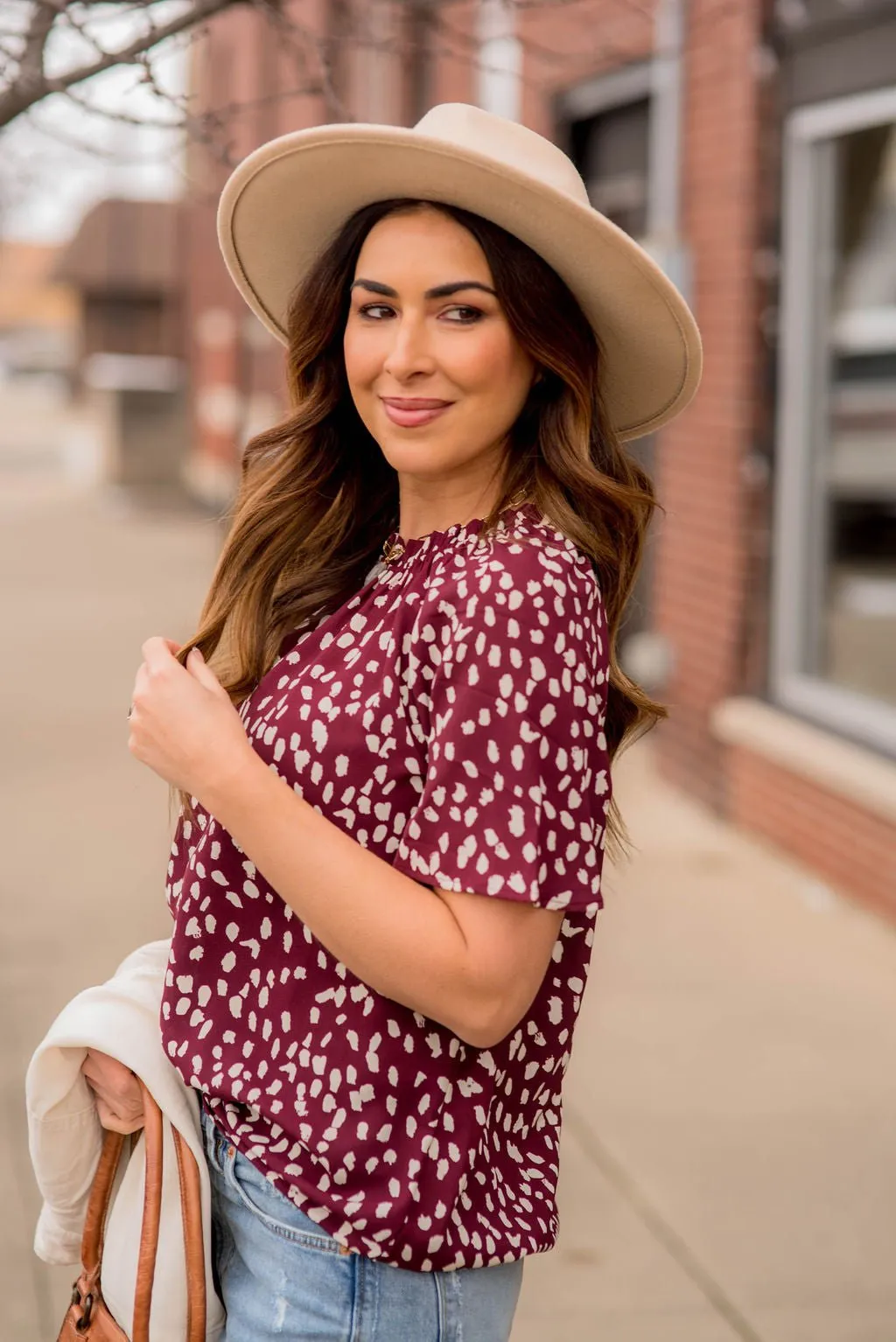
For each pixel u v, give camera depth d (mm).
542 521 1707
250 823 1574
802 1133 4223
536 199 1626
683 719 7371
